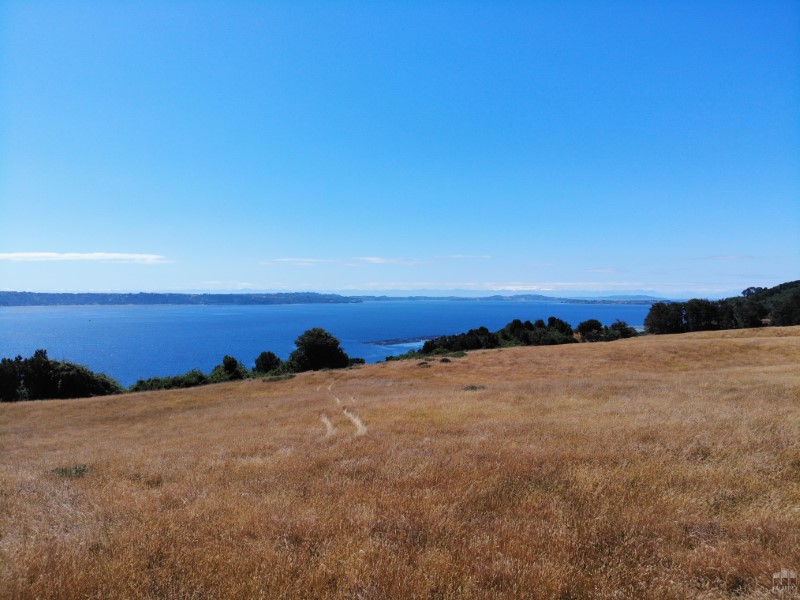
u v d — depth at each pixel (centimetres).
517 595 396
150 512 654
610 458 798
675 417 1153
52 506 731
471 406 1728
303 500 683
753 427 973
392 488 707
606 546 485
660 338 5381
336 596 402
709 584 410
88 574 452
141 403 3478
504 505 612
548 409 1548
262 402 2958
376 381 3875
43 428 2666
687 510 566
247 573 450
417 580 416
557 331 8144
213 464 1007
